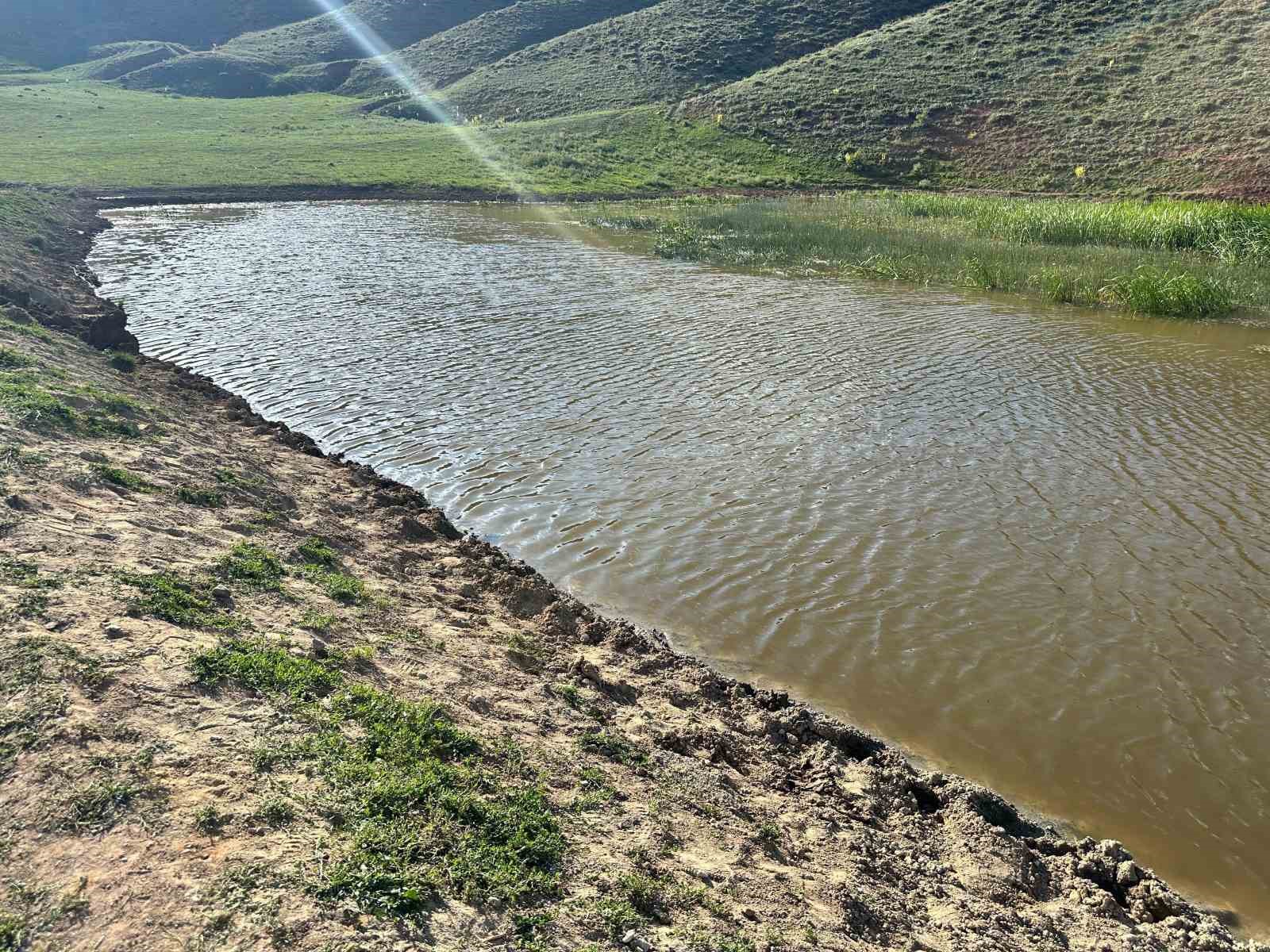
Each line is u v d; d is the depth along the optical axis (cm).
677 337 2006
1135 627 916
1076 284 2612
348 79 8862
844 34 7462
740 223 3675
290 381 1653
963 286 2725
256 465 1121
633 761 630
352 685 612
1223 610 947
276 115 7094
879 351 1923
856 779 681
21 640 564
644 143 5884
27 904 399
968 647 881
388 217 3953
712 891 504
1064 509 1173
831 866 566
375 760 538
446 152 5712
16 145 5144
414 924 420
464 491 1205
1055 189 4738
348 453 1326
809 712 759
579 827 529
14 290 1703
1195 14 5906
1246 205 3981
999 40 6388
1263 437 1430
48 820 444
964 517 1145
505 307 2264
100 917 397
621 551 1053
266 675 593
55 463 861
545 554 1045
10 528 705
